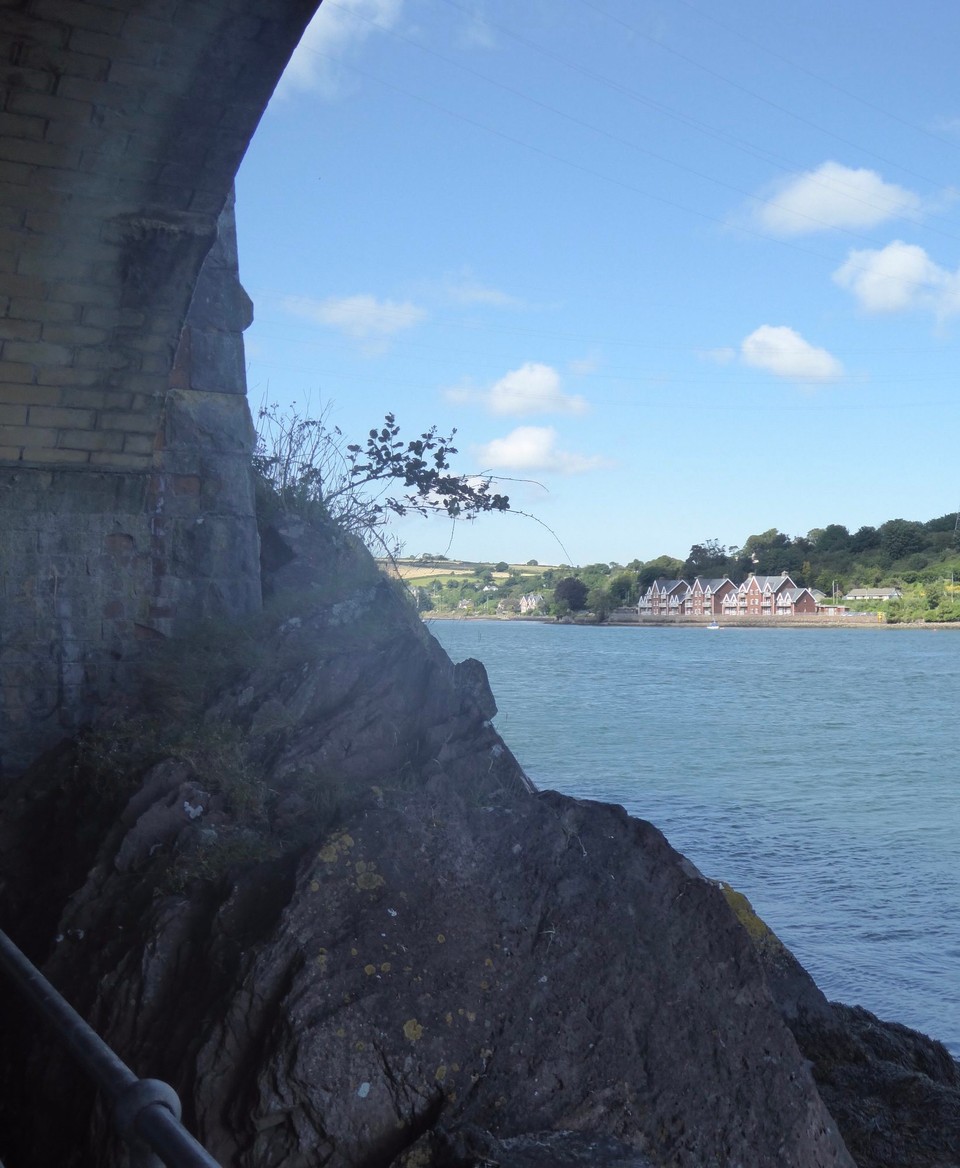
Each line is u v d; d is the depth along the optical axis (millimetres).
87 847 4238
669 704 36531
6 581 5469
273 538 6531
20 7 4055
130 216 4855
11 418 5312
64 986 3713
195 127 4621
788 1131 3449
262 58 4430
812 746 25188
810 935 10336
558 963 3557
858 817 16141
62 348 5160
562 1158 2973
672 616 145375
